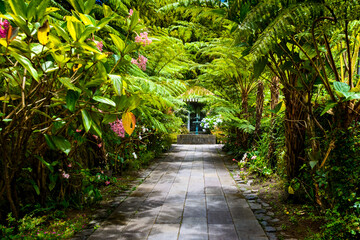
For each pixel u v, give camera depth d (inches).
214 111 259.1
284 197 123.2
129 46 67.7
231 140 313.7
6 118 69.7
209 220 103.2
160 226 97.6
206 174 191.8
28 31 56.2
